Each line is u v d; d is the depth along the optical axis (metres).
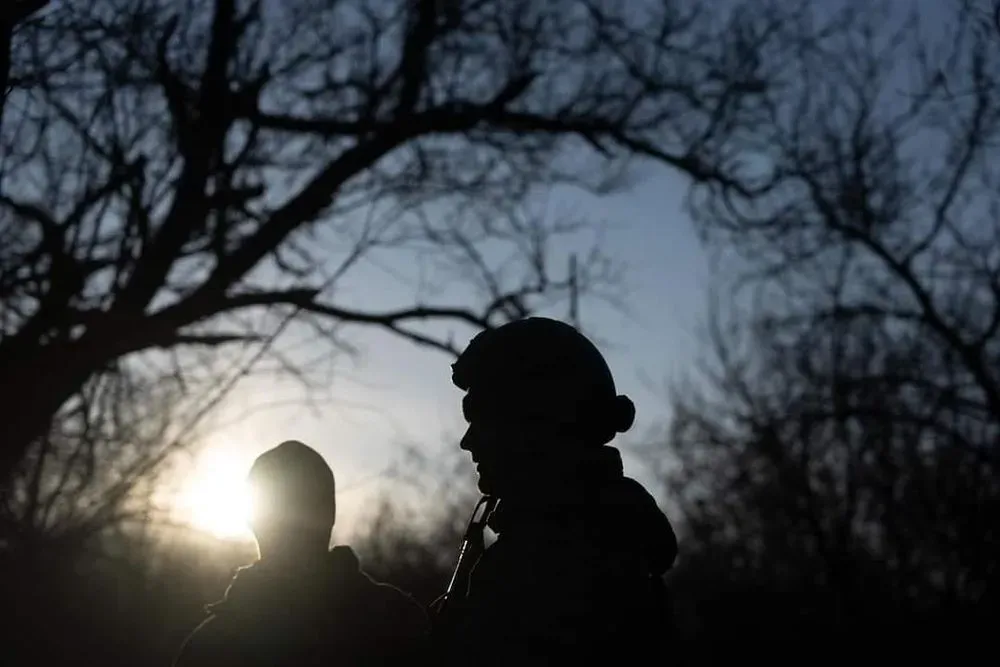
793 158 15.69
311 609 4.14
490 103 13.75
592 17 14.48
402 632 4.26
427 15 13.48
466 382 2.15
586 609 1.92
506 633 1.92
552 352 2.08
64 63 7.31
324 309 11.79
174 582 11.09
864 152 17.09
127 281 10.48
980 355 18.38
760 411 22.84
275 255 11.76
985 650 19.44
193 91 10.70
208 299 10.98
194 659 4.09
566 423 2.06
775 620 24.16
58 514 9.39
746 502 23.64
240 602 4.14
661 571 2.05
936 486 19.52
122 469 9.57
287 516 4.19
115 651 10.38
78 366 9.98
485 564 2.03
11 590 9.24
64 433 9.36
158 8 9.73
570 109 14.52
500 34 14.17
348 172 12.24
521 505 2.04
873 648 20.75
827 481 21.88
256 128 10.94
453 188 13.42
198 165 10.33
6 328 9.73
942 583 20.69
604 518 2.01
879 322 19.92
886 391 19.94
